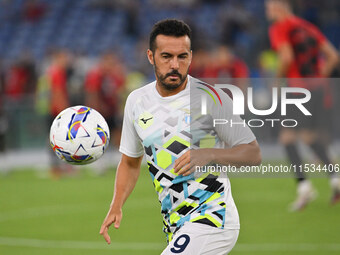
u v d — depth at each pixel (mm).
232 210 14164
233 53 80000
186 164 13758
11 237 27844
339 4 87812
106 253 24141
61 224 30828
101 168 50938
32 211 34969
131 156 15648
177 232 13875
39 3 96188
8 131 60781
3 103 57750
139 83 65750
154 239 26672
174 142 14297
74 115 15023
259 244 24938
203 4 94688
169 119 14391
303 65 32906
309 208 33062
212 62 49500
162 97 14531
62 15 94562
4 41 91812
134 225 29969
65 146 14852
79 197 39812
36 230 29391
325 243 24953
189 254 13547
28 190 43656
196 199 14086
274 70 70000
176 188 14195
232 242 14109
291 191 40062
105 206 36125
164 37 13750
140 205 36125
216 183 14133
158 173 14469
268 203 35250
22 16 94938
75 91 48562
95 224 30562
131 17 93250
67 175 51594
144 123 14609
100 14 94438
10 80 63844
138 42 87875
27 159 61375
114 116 49594
